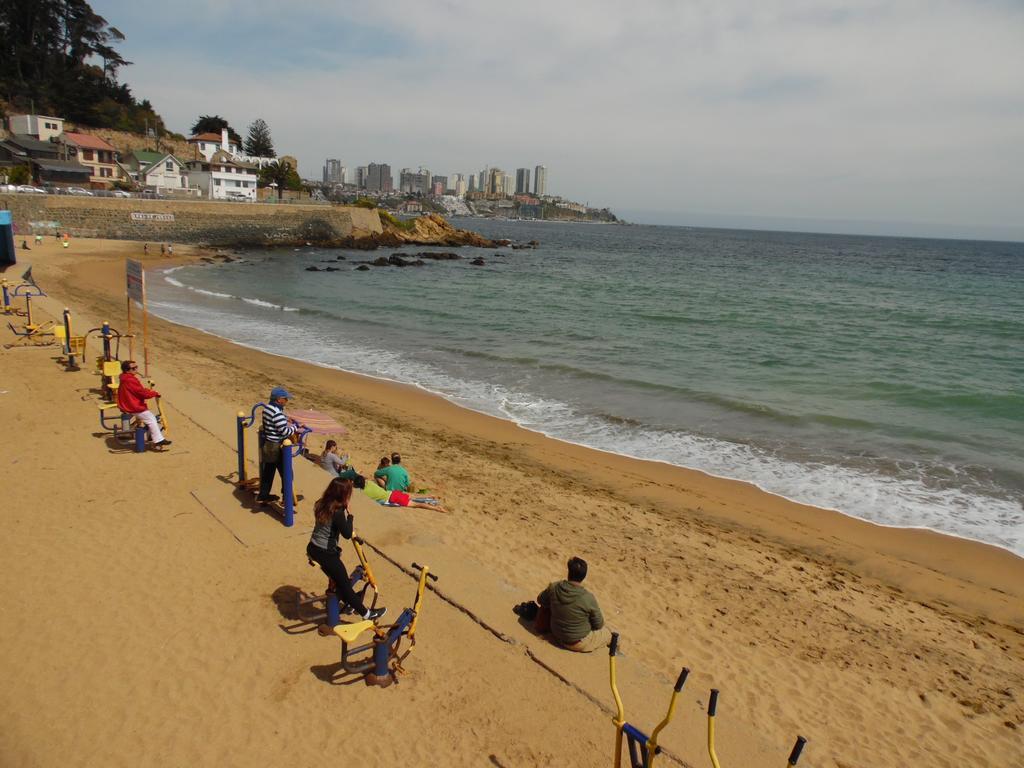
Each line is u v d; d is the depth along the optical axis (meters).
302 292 43.75
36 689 5.79
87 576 7.53
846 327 36.03
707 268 83.12
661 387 21.52
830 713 6.95
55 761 5.07
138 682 5.96
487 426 17.19
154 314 31.55
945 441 16.98
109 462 10.77
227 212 69.81
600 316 37.22
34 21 100.56
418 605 6.51
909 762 6.37
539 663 6.64
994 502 13.45
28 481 9.85
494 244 103.94
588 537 10.82
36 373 15.71
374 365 23.83
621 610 8.57
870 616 9.18
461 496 12.03
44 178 75.25
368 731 5.64
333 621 6.78
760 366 25.41
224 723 5.58
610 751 5.60
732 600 9.20
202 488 9.98
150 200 64.00
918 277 80.38
